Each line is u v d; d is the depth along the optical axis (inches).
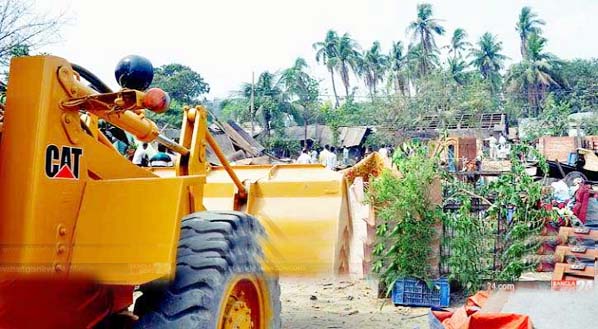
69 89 122.2
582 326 223.9
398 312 277.7
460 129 1625.2
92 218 121.9
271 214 213.6
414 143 315.6
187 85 1782.7
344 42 2431.1
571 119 1673.2
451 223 293.1
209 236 127.4
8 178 116.0
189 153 168.9
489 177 595.2
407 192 290.8
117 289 147.4
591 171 880.3
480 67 2561.5
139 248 118.7
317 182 217.6
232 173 205.8
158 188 122.3
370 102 1926.7
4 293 119.7
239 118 1871.3
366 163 339.9
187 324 116.7
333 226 208.1
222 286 123.1
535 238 302.0
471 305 254.1
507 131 1710.1
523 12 2556.6
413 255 289.7
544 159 339.0
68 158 122.2
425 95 1663.4
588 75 2404.0
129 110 125.8
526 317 191.6
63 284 122.6
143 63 130.8
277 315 154.1
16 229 114.3
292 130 1950.1
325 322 260.8
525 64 2311.8
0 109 127.0
